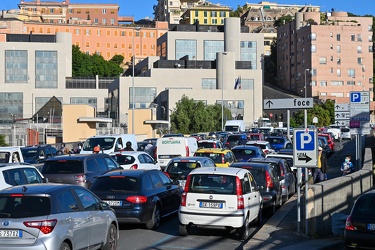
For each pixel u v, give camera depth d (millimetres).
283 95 107500
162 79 101000
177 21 190750
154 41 167250
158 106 99188
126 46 165625
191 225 13766
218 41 116312
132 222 14602
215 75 103062
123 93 100000
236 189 13555
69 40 119812
